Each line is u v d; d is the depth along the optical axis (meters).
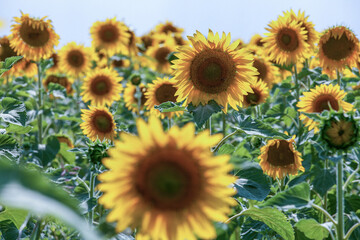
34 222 2.69
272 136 2.64
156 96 3.30
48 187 1.03
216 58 2.67
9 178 0.99
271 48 3.45
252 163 2.69
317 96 2.93
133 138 1.51
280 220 2.49
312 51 3.45
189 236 1.58
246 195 2.61
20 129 2.93
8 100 2.86
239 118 2.71
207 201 1.57
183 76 2.68
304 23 3.47
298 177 2.80
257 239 2.74
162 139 1.52
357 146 2.15
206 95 2.67
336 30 3.27
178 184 1.56
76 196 2.59
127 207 1.55
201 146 1.54
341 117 2.18
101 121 3.05
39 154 3.36
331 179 2.74
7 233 2.65
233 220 2.56
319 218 2.84
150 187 1.56
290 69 3.46
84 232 1.03
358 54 3.28
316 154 2.92
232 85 2.68
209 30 2.68
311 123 2.95
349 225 2.68
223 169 1.55
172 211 1.57
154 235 1.55
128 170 1.55
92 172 2.61
